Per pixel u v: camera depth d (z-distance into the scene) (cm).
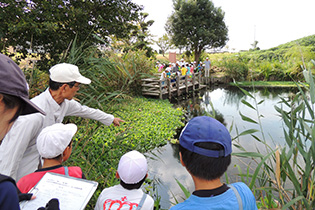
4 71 68
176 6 2736
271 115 1131
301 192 211
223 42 2753
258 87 1881
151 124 912
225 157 110
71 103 283
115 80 762
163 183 564
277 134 852
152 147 751
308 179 212
